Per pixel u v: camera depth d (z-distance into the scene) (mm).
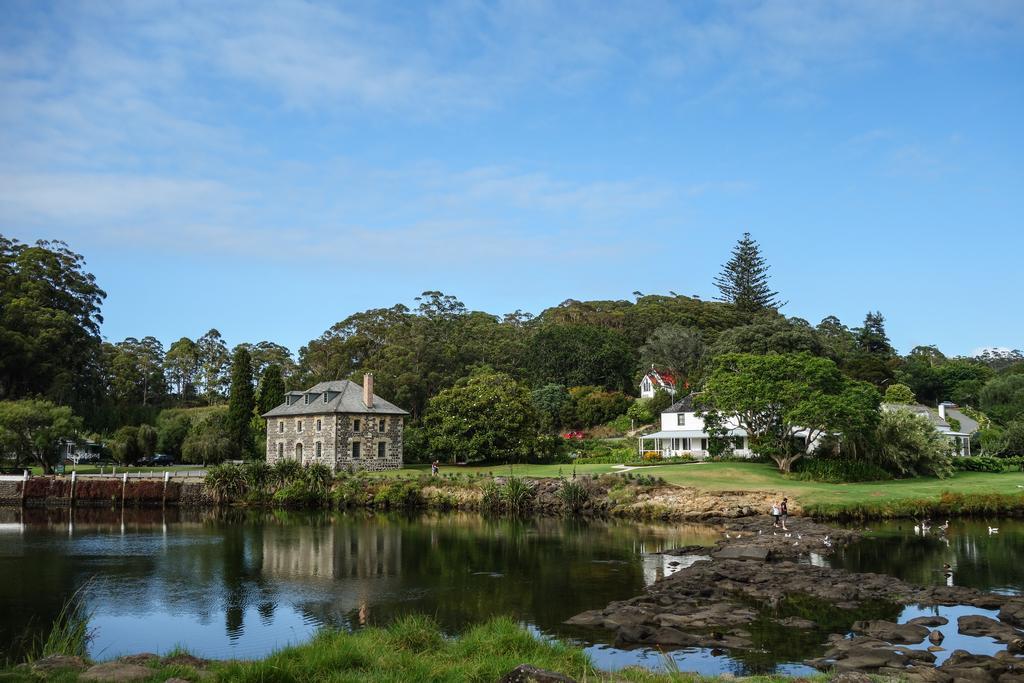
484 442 85625
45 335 109062
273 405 106875
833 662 21844
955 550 41875
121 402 133625
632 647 24109
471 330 144000
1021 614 26656
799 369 70750
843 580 32812
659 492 61781
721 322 153625
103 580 37250
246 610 31000
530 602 31250
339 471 79188
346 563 41250
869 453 70250
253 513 68688
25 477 76250
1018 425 89125
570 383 126250
